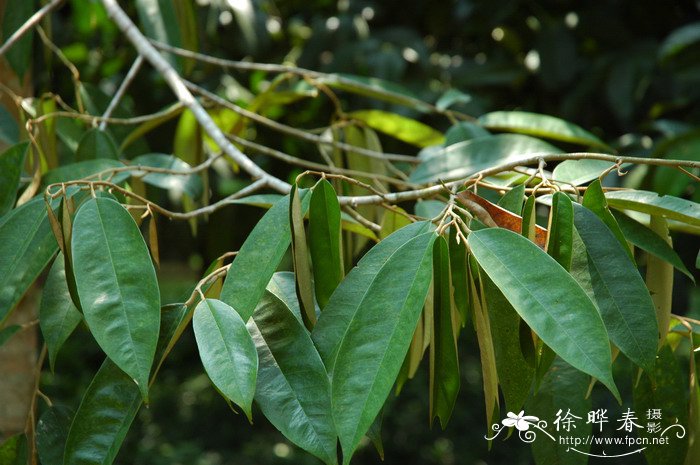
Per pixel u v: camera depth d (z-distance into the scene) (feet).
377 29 7.34
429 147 4.27
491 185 3.01
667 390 3.29
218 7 6.77
